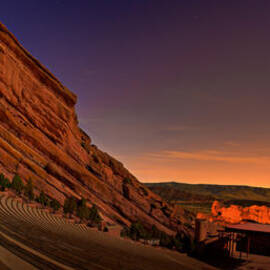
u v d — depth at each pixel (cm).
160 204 10312
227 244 3731
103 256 1479
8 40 6328
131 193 9288
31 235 1502
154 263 1806
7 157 5525
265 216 17862
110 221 6738
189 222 10650
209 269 2420
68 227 3186
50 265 950
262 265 2948
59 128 7431
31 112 6856
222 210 18362
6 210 2653
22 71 6681
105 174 8981
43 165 6569
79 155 8294
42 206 4534
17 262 886
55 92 7588
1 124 6078
